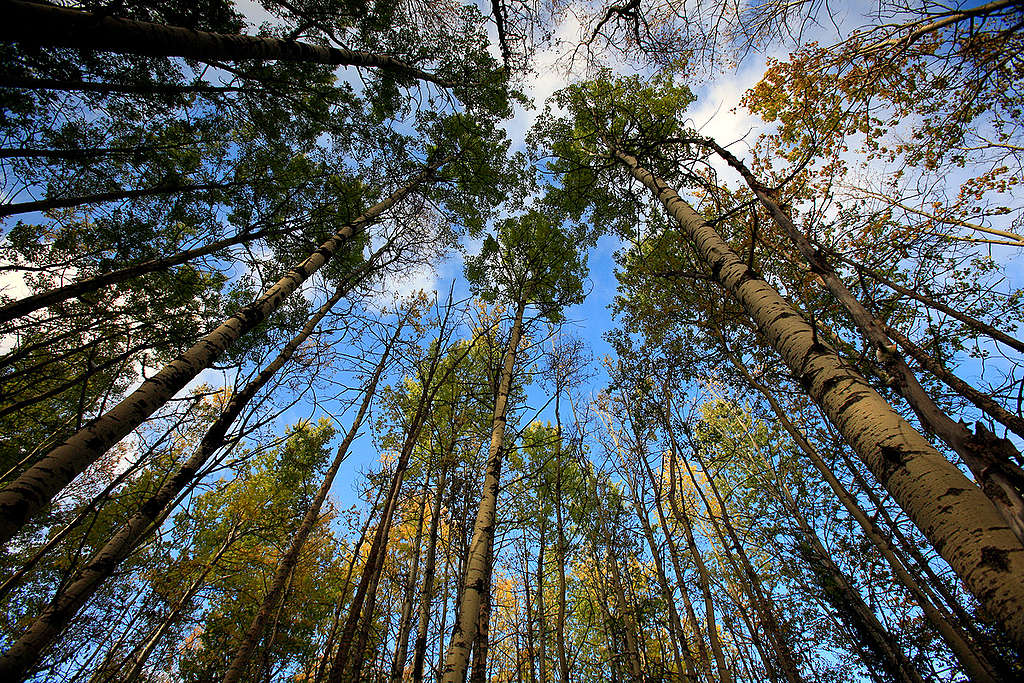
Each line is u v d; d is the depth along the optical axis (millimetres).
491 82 8125
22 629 6969
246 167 7297
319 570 10555
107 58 5629
